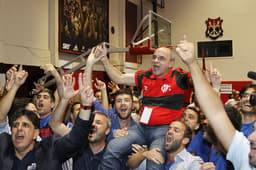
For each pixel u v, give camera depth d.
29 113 2.35
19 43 8.00
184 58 1.54
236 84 12.33
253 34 12.48
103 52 3.19
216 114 1.57
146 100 3.20
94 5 11.10
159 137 2.97
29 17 8.36
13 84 2.75
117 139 2.95
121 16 12.75
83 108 2.21
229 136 1.59
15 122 2.30
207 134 2.57
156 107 3.06
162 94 3.06
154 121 3.01
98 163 2.75
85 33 10.56
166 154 2.85
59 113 2.58
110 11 12.16
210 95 1.55
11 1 7.76
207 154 3.18
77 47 10.13
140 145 3.04
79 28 10.25
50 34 9.15
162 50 3.10
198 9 13.22
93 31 11.02
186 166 2.58
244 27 12.59
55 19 9.16
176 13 13.54
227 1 12.83
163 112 3.01
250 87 3.18
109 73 3.44
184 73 3.06
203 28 13.13
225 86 12.45
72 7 9.93
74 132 2.19
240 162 1.57
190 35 13.31
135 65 13.38
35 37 8.56
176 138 2.68
